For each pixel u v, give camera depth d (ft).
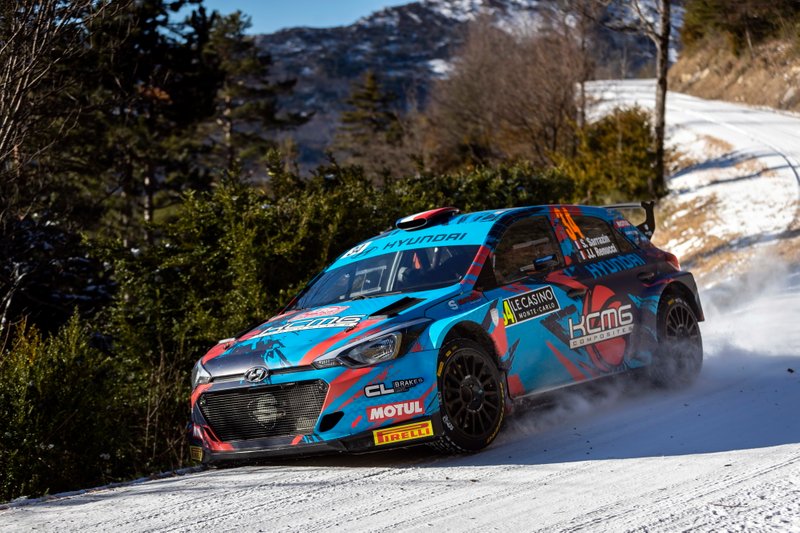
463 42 183.11
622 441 20.38
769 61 200.95
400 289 22.99
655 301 26.35
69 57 39.78
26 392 23.22
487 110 161.07
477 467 19.08
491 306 21.98
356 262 25.40
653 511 14.52
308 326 21.31
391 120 277.03
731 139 146.61
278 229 35.78
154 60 104.12
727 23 217.97
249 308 33.71
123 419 28.84
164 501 18.35
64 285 48.32
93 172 68.59
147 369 34.30
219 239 35.53
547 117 132.98
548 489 16.57
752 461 17.33
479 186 53.93
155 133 107.04
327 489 18.15
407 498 16.75
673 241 83.30
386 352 19.62
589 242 26.13
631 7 103.55
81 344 25.26
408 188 46.06
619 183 99.50
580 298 24.29
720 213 87.81
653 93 228.22
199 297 36.17
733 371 28.76
